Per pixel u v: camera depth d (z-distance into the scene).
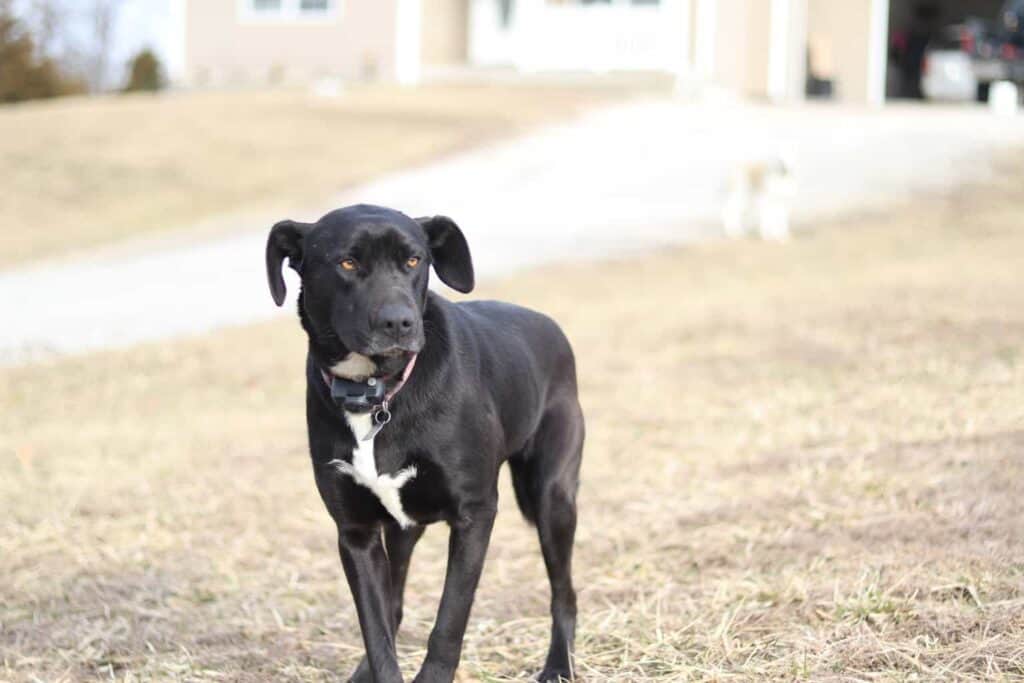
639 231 17.67
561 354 4.95
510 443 4.54
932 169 20.52
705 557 5.75
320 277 4.11
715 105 28.78
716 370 9.85
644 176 21.64
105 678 4.88
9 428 9.33
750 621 4.89
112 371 11.21
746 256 15.70
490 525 4.27
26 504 7.23
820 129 24.81
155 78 36.75
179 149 24.48
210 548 6.43
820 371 9.34
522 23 33.19
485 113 27.64
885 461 6.73
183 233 19.45
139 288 15.70
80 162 23.67
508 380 4.50
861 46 32.41
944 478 6.22
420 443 4.10
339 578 5.96
